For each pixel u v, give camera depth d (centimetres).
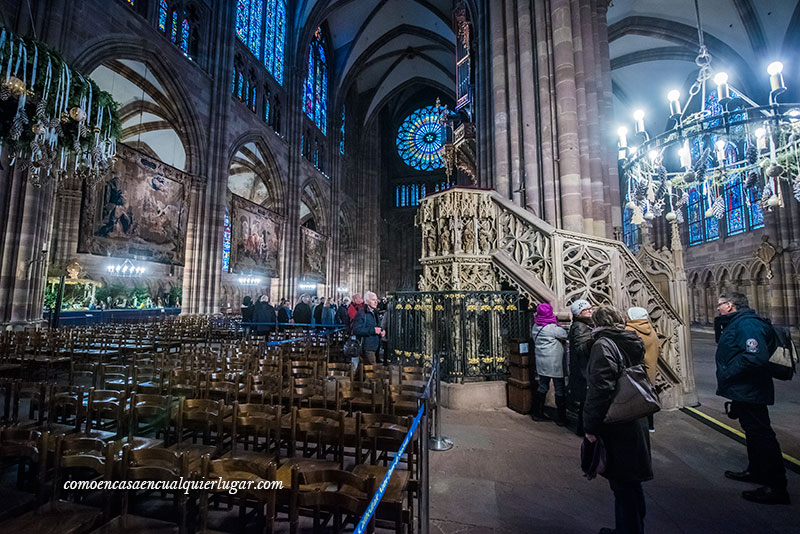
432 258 719
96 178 754
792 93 1491
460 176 2977
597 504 327
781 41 1521
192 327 1317
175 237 1683
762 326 351
